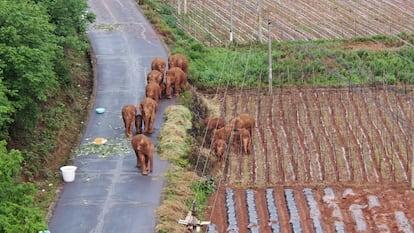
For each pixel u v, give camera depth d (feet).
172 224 89.04
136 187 99.40
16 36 98.78
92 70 144.77
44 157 106.32
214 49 163.73
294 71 149.79
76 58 150.10
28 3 109.91
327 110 135.74
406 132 125.39
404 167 113.70
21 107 98.94
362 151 118.83
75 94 132.77
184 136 115.03
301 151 119.24
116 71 143.74
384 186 107.76
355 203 102.53
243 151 118.42
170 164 106.22
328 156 117.39
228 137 119.75
